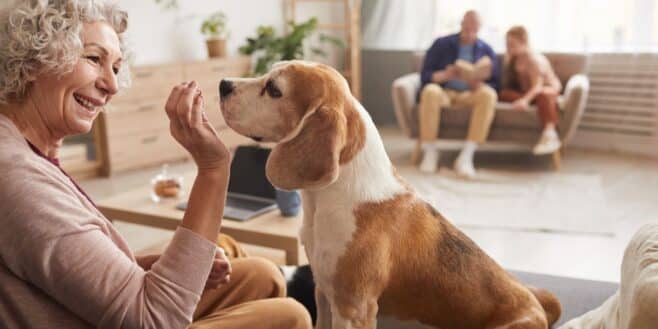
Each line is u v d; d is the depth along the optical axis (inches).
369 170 49.6
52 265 35.4
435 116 172.9
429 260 50.8
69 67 38.2
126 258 39.2
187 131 40.6
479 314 51.5
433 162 174.9
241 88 50.5
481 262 52.7
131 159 178.4
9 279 36.4
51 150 42.4
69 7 37.9
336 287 49.8
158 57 198.1
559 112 168.6
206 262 40.6
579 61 182.4
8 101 39.4
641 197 147.1
